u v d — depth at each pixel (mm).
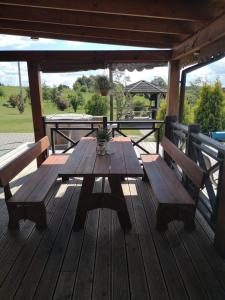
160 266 1943
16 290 1718
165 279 1814
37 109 4348
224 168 1994
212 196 2416
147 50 4141
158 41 3576
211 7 2248
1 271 1897
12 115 15359
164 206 2258
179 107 4375
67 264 1963
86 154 2873
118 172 2254
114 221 2600
